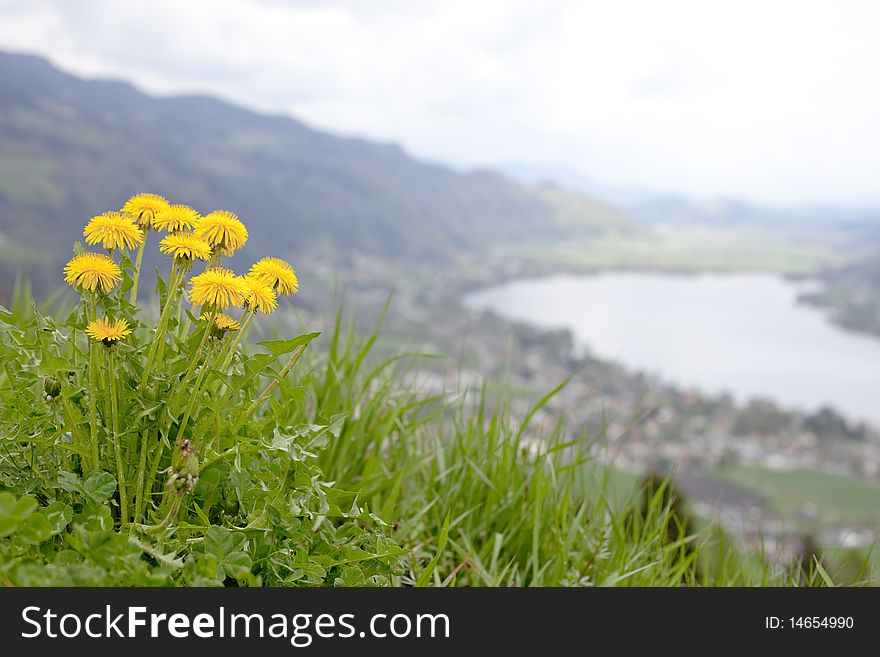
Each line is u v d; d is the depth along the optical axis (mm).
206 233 1692
